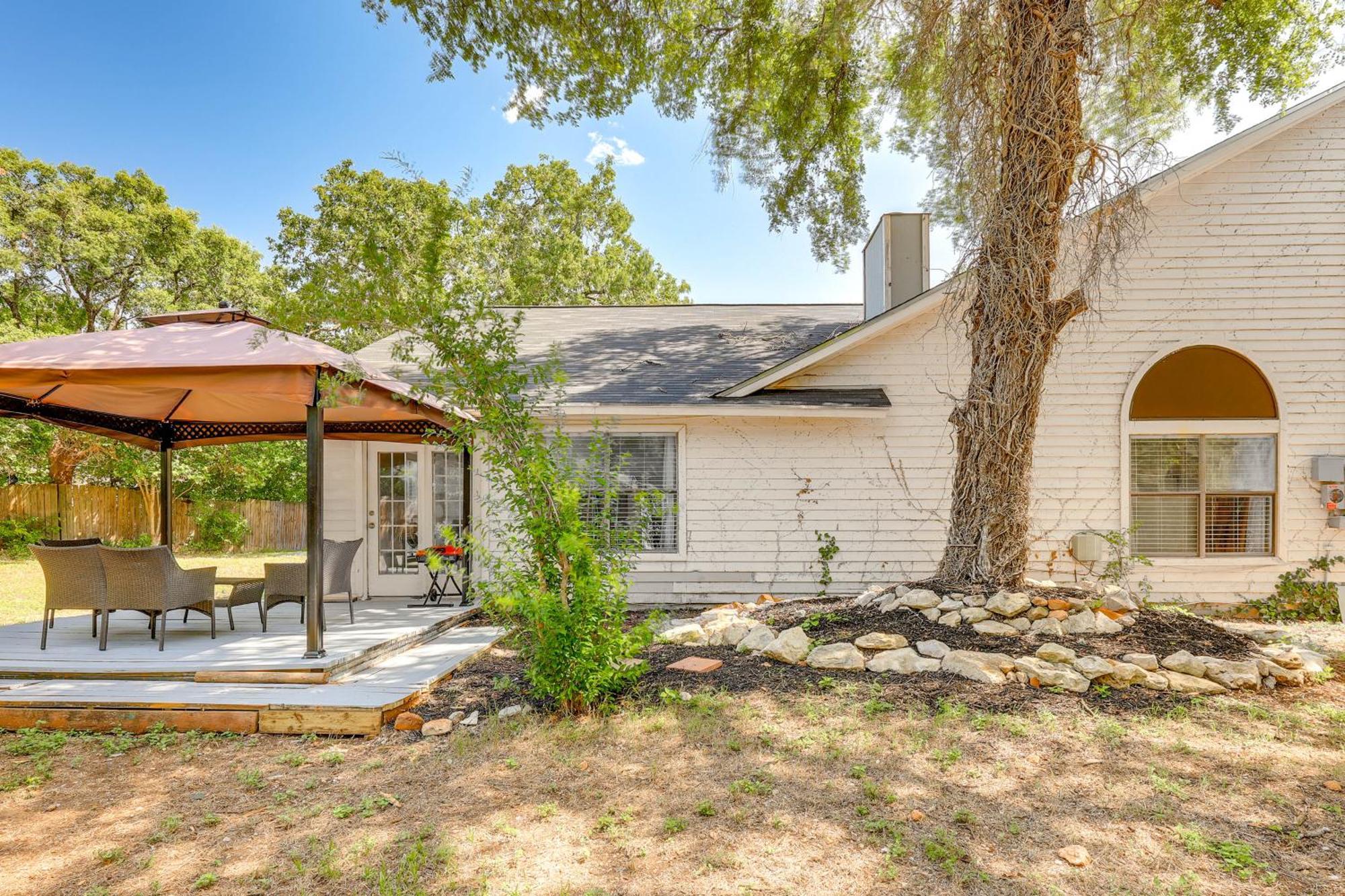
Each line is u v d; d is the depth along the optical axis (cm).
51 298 2278
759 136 1097
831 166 1131
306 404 529
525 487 443
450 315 465
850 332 855
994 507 597
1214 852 280
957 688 469
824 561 881
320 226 2286
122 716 462
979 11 603
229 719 457
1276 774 352
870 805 324
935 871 270
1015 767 361
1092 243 626
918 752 381
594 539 460
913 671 501
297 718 452
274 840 306
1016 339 586
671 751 390
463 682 550
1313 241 848
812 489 890
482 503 505
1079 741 392
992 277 589
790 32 995
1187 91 896
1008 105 587
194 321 718
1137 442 870
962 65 620
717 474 893
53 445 1831
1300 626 754
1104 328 862
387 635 652
